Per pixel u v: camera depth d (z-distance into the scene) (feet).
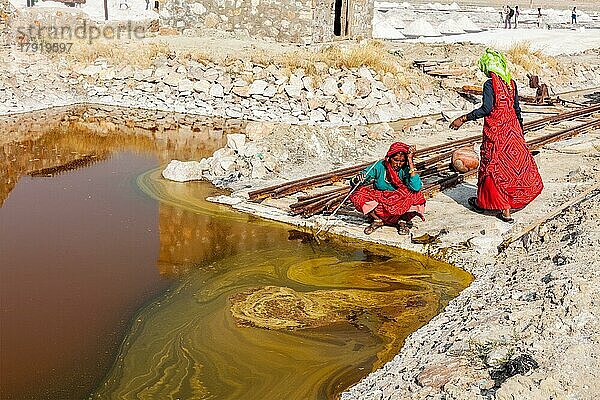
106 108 64.64
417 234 30.66
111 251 29.66
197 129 56.39
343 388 19.65
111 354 21.53
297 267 27.96
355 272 27.48
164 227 32.50
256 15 76.13
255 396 19.33
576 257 22.95
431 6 191.11
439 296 25.36
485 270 26.81
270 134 44.88
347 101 62.90
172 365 20.90
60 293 25.67
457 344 19.07
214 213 34.37
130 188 38.88
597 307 18.69
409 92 68.08
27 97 64.08
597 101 74.18
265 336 22.59
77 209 35.19
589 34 130.93
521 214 32.30
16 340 22.27
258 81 64.13
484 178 31.71
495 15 179.93
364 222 32.40
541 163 42.83
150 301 25.12
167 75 67.36
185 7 79.51
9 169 43.06
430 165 42.04
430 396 16.65
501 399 15.39
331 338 22.38
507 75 31.17
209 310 24.39
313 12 73.87
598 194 31.35
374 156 45.06
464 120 31.50
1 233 31.68
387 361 20.93
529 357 16.98
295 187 36.68
